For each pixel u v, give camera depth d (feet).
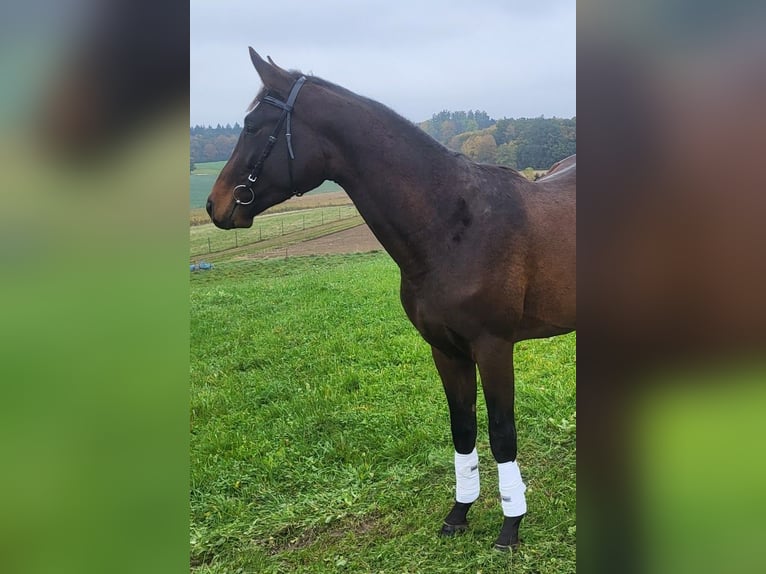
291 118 6.33
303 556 7.07
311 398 10.19
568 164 8.30
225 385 10.58
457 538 7.08
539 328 6.90
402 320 12.69
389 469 8.69
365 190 6.38
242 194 6.47
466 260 6.19
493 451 6.65
